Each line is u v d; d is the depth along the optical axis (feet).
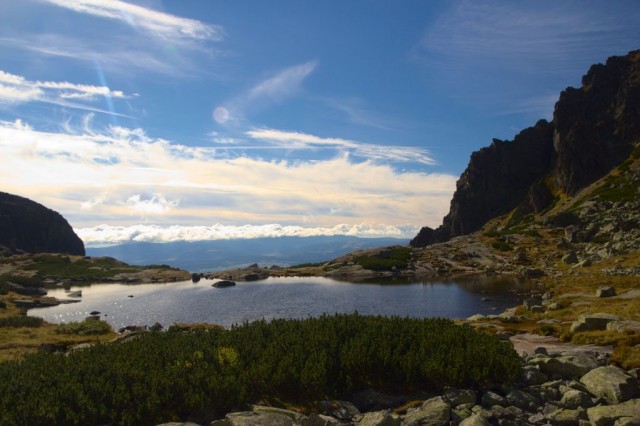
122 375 64.59
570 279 237.66
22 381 63.00
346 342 79.87
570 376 73.87
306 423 54.34
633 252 259.80
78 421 53.26
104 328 152.25
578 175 576.20
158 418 55.72
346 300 237.86
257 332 87.92
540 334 111.96
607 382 65.05
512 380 70.85
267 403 62.90
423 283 296.30
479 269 350.84
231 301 250.16
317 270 413.59
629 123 577.02
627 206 380.58
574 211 464.24
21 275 386.11
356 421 58.70
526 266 333.21
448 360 72.95
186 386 60.59
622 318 108.58
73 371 67.21
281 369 66.80
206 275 427.33
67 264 466.29
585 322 104.58
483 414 58.54
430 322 98.12
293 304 231.91
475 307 201.46
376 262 394.93
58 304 257.96
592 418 56.24
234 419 54.54
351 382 67.62
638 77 604.08
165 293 298.56
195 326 156.46
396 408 63.82
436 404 61.21
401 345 79.30
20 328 152.46
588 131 588.91
